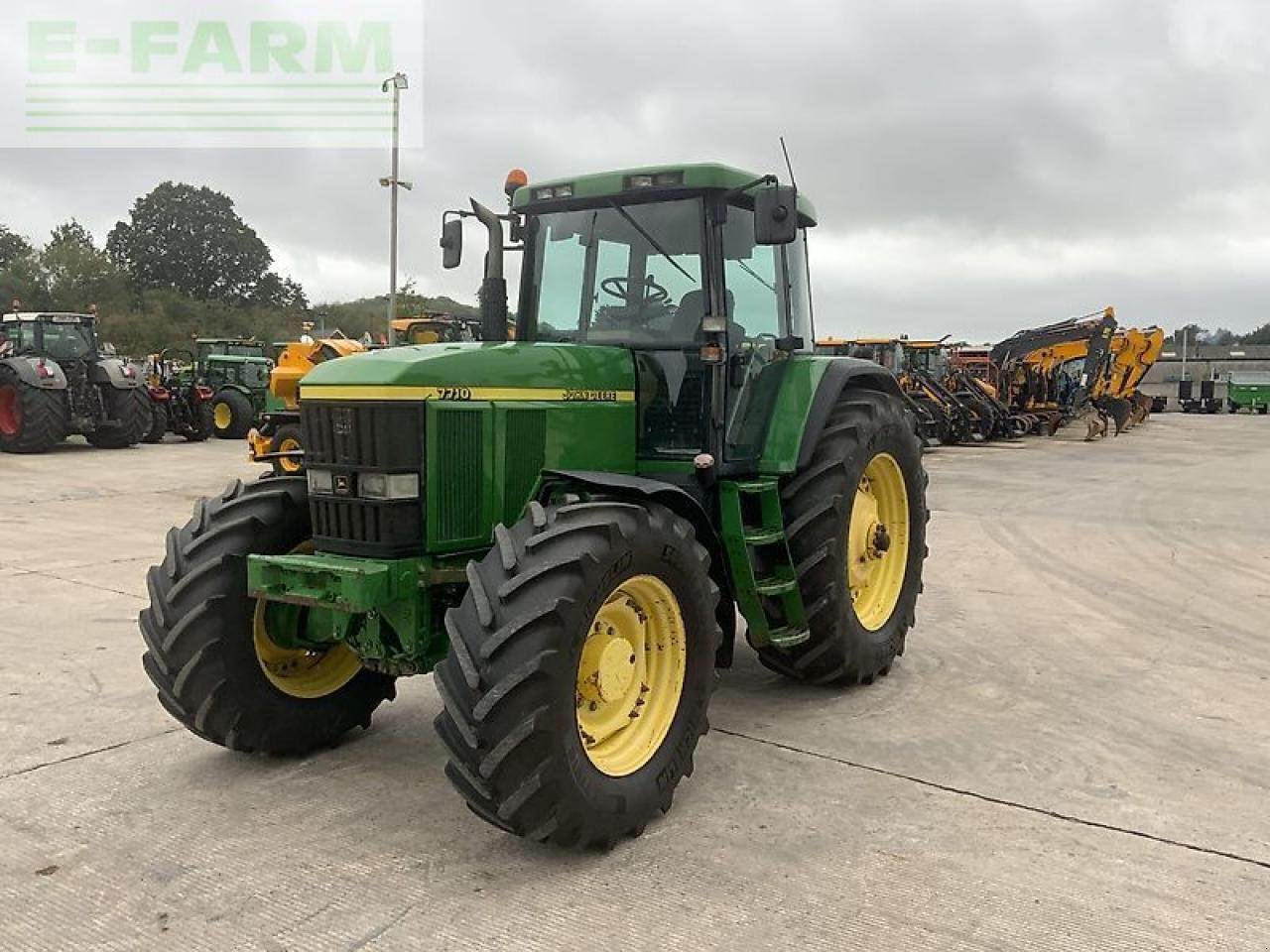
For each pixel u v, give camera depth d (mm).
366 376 3627
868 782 3979
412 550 3666
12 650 5656
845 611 4883
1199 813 3703
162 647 3918
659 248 4547
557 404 4121
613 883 3189
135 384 17641
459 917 2982
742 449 4645
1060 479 15594
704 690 3803
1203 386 45656
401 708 4914
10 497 11680
